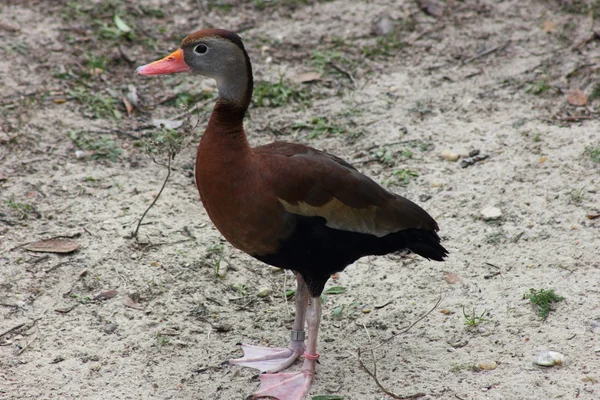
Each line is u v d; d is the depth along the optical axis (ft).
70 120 42.55
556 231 34.99
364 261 34.68
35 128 41.63
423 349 29.60
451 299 32.09
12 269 33.04
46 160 39.81
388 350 29.71
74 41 47.80
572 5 51.19
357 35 50.26
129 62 47.24
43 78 44.98
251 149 27.58
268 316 31.99
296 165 27.04
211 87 46.11
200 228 36.24
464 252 34.55
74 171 39.24
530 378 27.48
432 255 29.40
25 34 47.73
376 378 27.96
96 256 33.94
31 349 29.48
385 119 43.68
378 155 40.83
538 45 48.70
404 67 47.88
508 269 33.35
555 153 39.75
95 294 32.22
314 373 28.66
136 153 41.09
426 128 42.73
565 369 27.78
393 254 34.94
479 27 50.62
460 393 27.07
